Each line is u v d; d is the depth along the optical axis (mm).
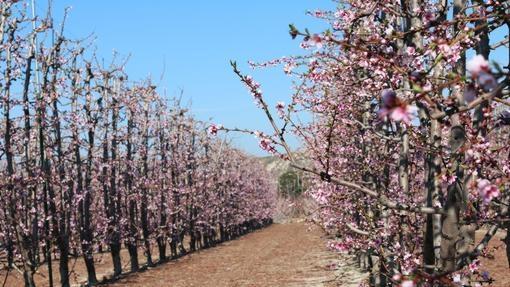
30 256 16297
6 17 16125
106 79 24953
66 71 20016
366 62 4965
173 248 35031
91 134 22797
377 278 9086
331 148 9703
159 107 32625
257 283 21547
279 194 92438
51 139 20531
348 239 8250
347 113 8445
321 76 6488
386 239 6938
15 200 16281
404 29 5723
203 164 43781
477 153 3658
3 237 16656
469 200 4105
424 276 2771
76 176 22953
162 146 32969
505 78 1979
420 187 8539
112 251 25406
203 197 42531
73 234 21406
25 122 17234
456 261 4008
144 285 21938
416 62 4023
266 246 41219
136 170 29188
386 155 9219
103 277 23141
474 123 3959
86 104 22391
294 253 33406
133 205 28297
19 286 22375
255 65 6766
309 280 20750
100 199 27344
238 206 56812
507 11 3611
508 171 4137
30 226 17188
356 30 5793
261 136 4531
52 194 18844
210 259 32938
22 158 18844
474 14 3641
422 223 7102
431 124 4836
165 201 33188
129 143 27453
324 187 9000
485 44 4000
